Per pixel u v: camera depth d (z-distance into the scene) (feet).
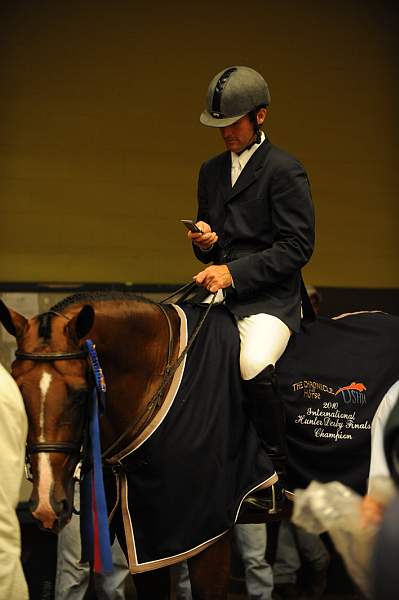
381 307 36.99
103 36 36.83
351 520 11.84
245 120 21.61
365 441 21.84
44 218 36.22
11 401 15.47
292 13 38.32
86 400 18.63
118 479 20.03
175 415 19.85
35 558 31.58
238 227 21.85
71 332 18.75
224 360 20.42
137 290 35.24
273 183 21.52
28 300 34.22
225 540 20.31
